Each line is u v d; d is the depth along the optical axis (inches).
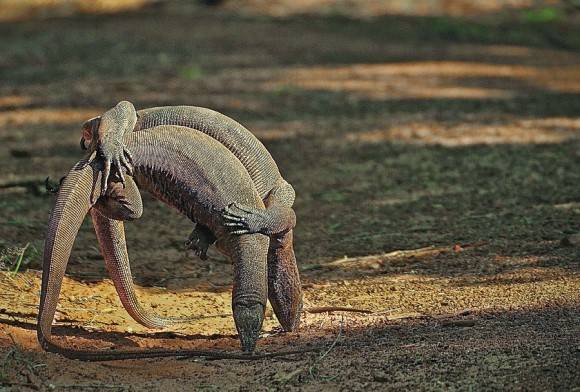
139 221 615.8
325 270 517.3
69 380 356.2
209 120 406.6
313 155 773.3
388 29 1409.9
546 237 545.0
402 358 368.8
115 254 413.1
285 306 417.7
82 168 374.9
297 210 637.3
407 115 908.6
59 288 368.5
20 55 1177.4
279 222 393.1
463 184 684.1
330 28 1400.1
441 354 369.1
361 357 374.9
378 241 566.9
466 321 408.2
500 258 511.5
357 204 647.1
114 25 1381.6
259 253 385.1
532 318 407.8
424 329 407.2
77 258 528.4
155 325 426.0
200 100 952.3
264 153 413.1
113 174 378.3
